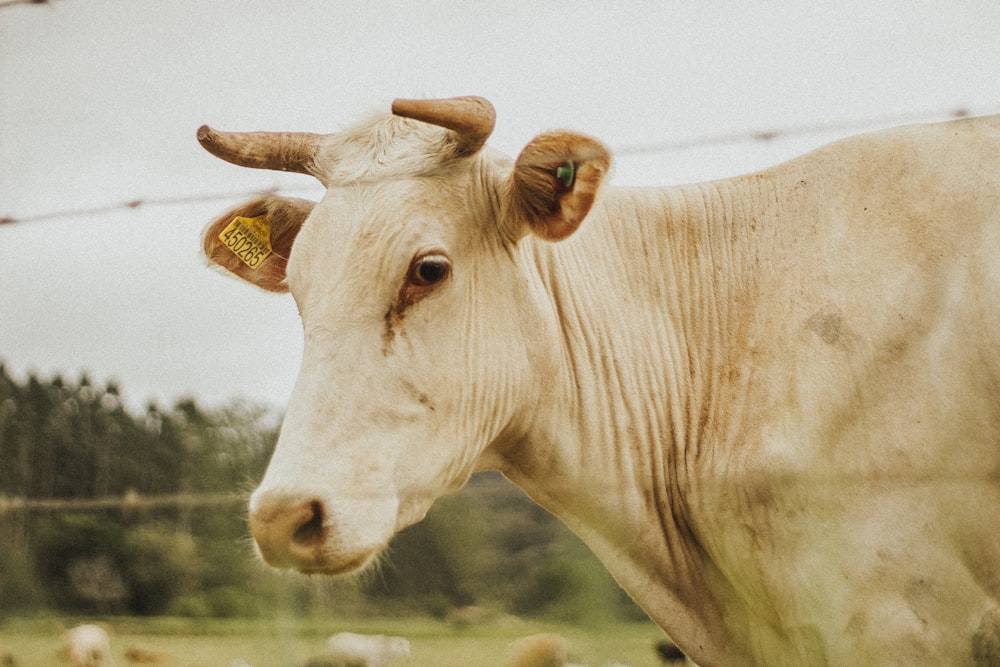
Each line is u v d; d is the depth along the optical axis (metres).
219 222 3.52
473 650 7.32
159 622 9.14
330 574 2.71
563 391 3.27
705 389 3.35
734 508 3.16
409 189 2.96
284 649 5.09
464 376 2.96
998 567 2.90
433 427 2.89
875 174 3.26
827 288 3.15
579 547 4.37
